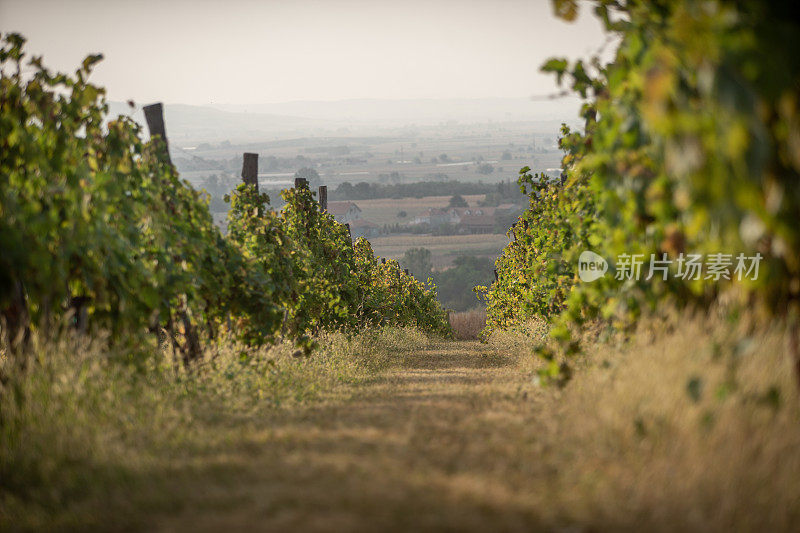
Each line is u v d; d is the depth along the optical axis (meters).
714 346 9.51
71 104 15.26
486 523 7.29
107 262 14.68
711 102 7.30
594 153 14.83
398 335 49.16
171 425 12.05
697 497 7.47
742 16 7.42
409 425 12.51
